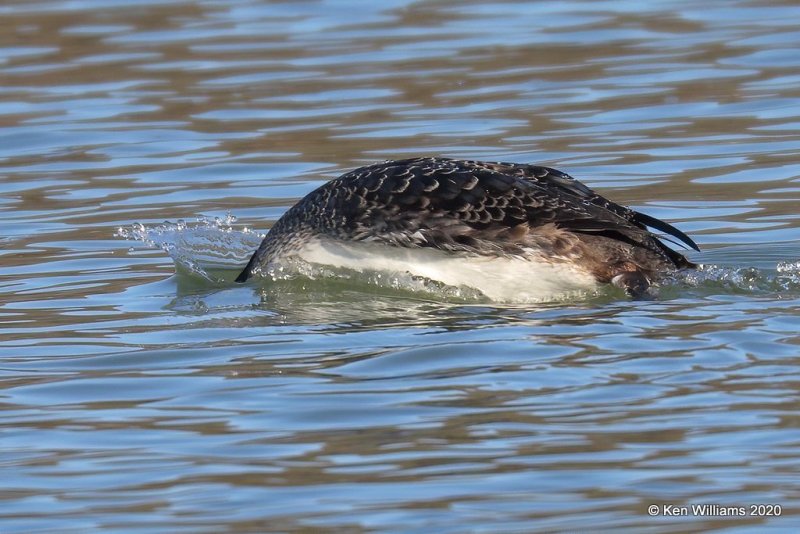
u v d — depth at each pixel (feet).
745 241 53.31
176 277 52.13
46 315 47.26
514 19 88.99
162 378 39.99
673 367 38.24
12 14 90.43
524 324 43.19
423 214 47.60
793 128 68.44
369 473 32.58
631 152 66.08
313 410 36.65
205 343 43.24
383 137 69.26
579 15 89.51
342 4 92.79
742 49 81.10
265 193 62.80
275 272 50.72
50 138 70.74
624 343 40.47
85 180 65.21
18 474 33.45
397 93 75.97
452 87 76.69
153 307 48.01
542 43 83.82
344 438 34.73
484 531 29.50
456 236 47.03
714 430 33.99
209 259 54.49
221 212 60.29
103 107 75.00
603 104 73.26
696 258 51.26
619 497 30.83
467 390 37.42
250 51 83.35
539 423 34.91
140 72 80.12
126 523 30.66
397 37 85.71
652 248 46.65
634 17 88.53
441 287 47.88
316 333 43.73
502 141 68.08
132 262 54.34
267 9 91.81
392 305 46.85
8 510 31.50
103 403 38.17
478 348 40.81
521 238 46.37
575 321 43.06
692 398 35.96
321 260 49.83
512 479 31.89
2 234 57.98
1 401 38.58
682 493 30.89
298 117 72.95
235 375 39.86
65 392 39.14
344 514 30.55
